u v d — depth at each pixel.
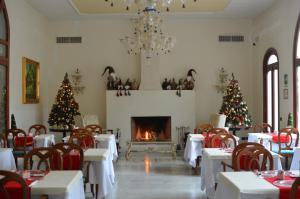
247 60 12.30
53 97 12.23
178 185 6.68
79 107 12.31
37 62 10.92
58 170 4.23
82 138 6.43
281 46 9.76
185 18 12.20
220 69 12.29
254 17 12.02
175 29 12.33
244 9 11.01
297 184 2.90
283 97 9.63
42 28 11.57
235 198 3.33
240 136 12.16
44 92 11.81
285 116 9.51
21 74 9.62
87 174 5.23
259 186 3.35
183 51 12.30
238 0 10.07
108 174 5.57
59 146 4.79
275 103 10.53
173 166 8.55
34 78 10.70
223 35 12.34
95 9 11.02
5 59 8.55
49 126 11.95
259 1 10.11
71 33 12.30
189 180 7.08
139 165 8.71
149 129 12.27
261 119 11.47
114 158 8.55
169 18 12.17
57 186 3.40
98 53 12.32
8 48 8.70
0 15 8.41
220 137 6.46
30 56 10.41
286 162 7.56
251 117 12.28
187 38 12.31
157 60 11.98
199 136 8.03
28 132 9.55
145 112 11.91
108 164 5.71
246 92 12.34
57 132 11.98
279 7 9.92
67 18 12.05
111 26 12.34
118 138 11.77
